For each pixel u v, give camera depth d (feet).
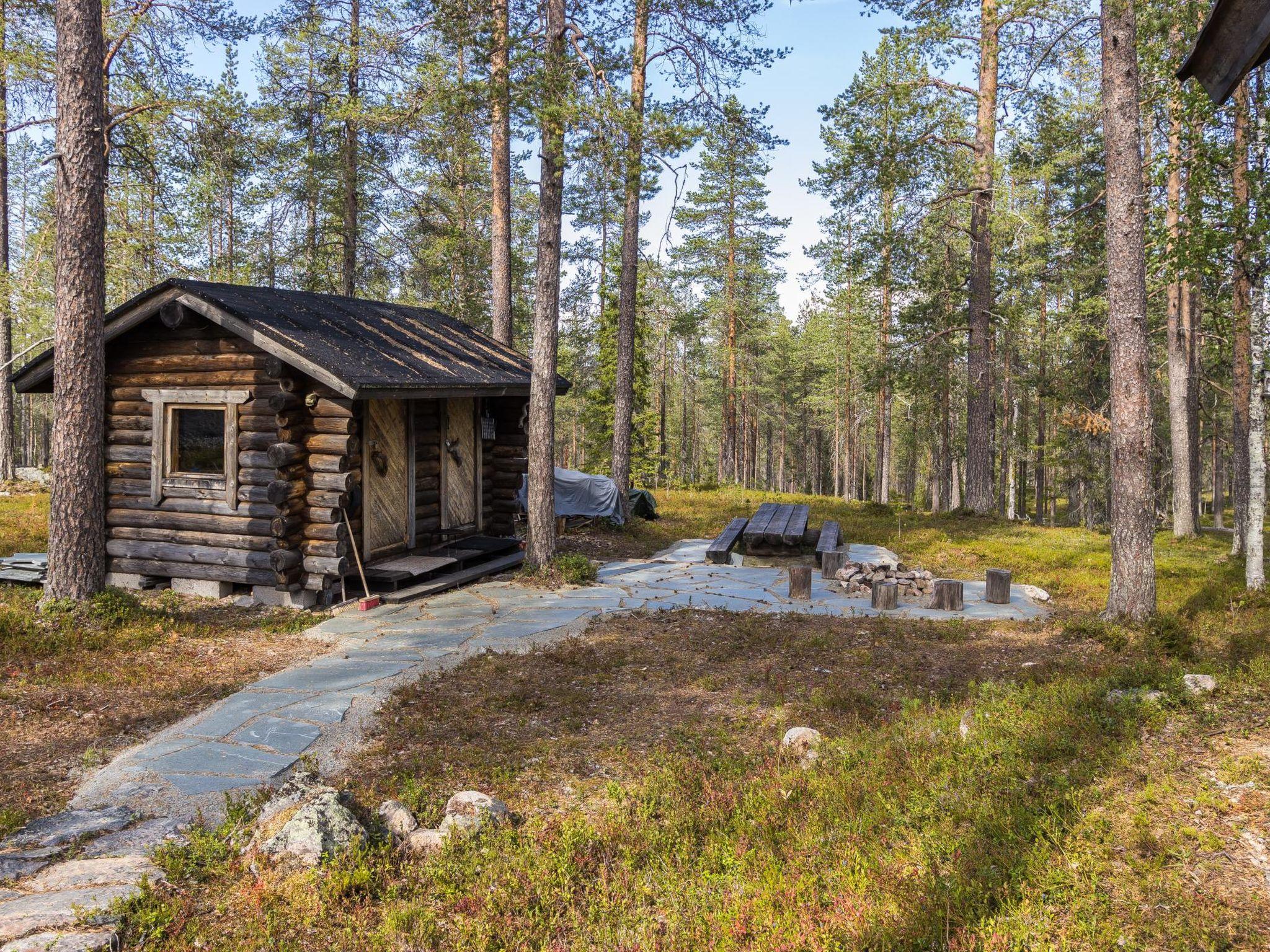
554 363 40.68
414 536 40.78
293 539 33.71
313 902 12.78
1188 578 42.16
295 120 61.62
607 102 35.42
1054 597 37.86
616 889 13.43
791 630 31.12
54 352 31.55
